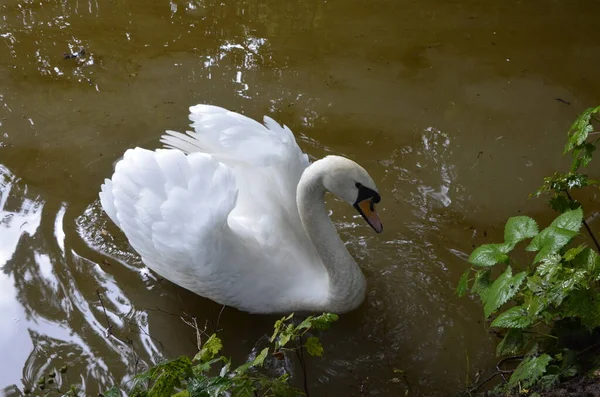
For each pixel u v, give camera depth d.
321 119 7.29
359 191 4.97
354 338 5.31
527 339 4.65
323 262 5.22
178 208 4.92
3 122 7.21
